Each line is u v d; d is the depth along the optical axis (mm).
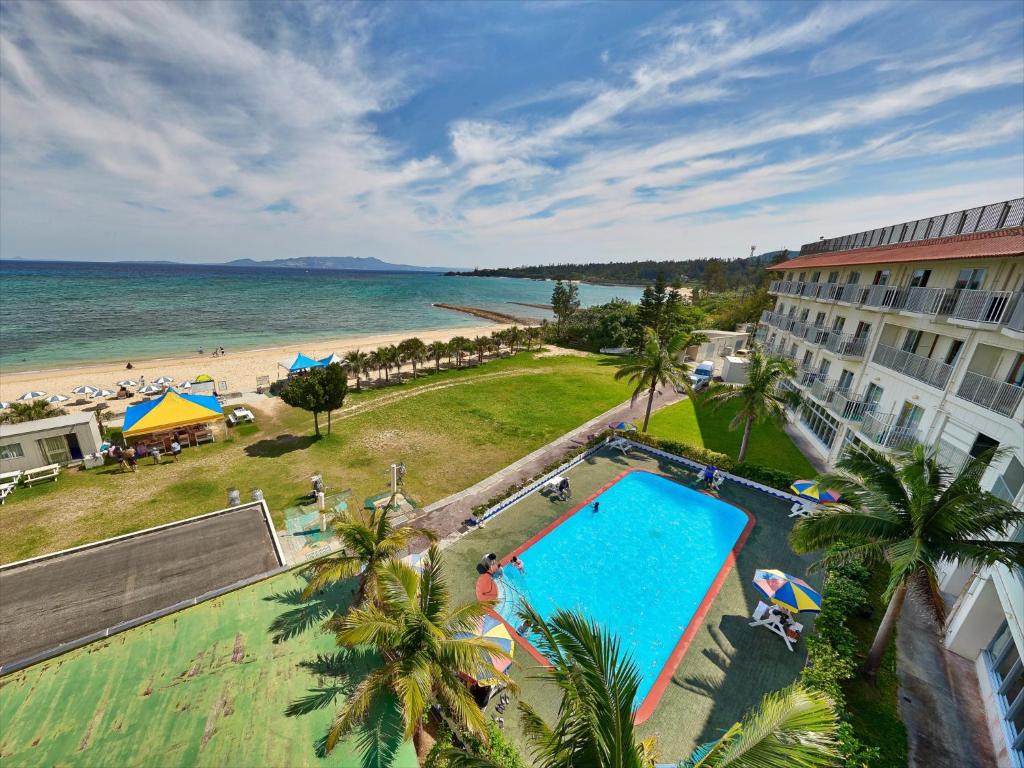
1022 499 11078
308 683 8570
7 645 10711
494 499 19578
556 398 36719
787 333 32594
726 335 55094
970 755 9625
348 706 7555
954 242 18047
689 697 11266
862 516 10164
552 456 25203
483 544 17156
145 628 9539
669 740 10156
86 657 8797
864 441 19797
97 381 38000
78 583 12844
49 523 17422
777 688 11578
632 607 14461
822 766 6445
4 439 20453
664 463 24875
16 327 60906
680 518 19531
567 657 6223
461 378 42062
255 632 9641
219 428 28141
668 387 40500
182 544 14781
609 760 5398
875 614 13617
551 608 14320
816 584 15844
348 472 22422
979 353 14859
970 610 11859
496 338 50750
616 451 26375
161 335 60312
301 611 10289
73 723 7504
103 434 26172
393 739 7789
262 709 8000
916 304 18016
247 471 22219
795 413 31656
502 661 11062
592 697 5762
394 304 116375
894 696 10883
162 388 35281
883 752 9266
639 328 58062
